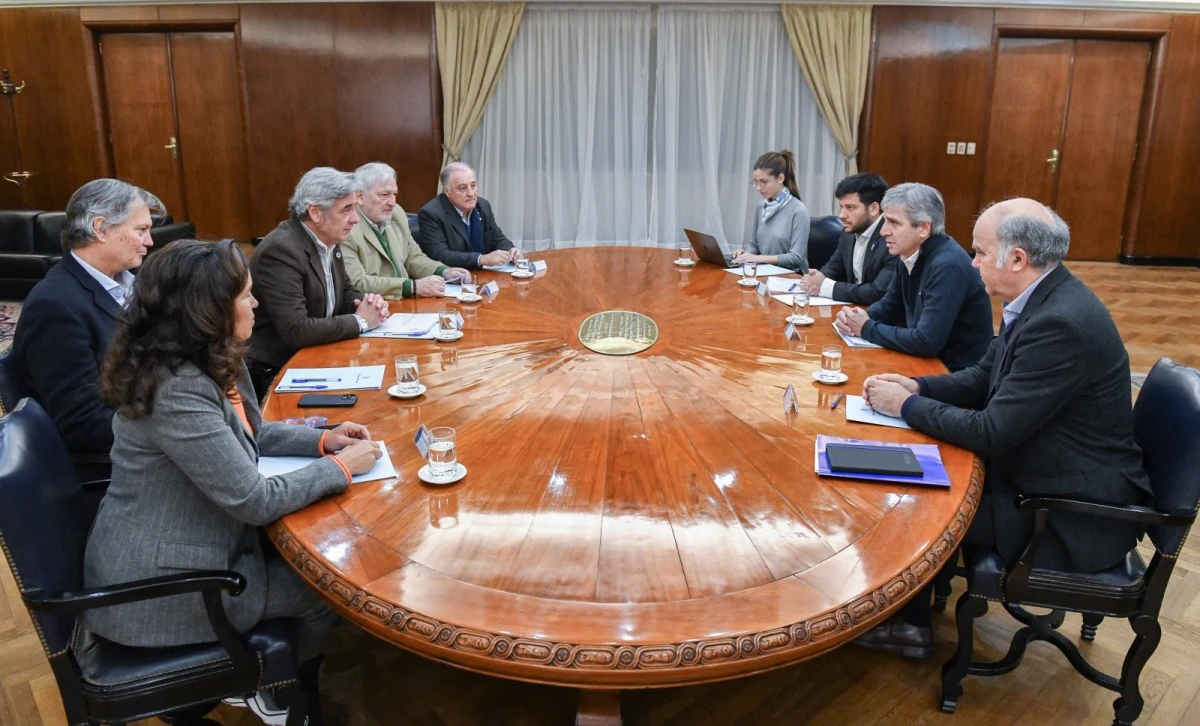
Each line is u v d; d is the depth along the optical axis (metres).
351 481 1.66
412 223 4.24
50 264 6.12
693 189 8.04
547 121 7.82
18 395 2.02
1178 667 2.18
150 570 1.49
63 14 8.02
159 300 1.45
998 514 1.89
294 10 7.64
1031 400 1.77
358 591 1.33
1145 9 7.45
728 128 7.89
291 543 1.47
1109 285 7.19
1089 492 1.82
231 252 1.50
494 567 1.38
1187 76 7.66
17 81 8.27
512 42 7.60
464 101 7.70
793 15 7.45
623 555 1.42
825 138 7.84
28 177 8.53
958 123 7.73
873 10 7.47
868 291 3.13
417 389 2.15
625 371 2.35
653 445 1.85
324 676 2.11
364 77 7.73
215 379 1.50
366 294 2.86
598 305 3.08
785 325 2.82
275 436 1.80
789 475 1.71
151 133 8.34
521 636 1.22
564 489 1.64
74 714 1.48
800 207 4.16
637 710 2.00
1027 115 7.84
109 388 1.45
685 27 7.61
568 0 7.48
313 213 2.65
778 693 2.06
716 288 3.38
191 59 8.09
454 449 1.67
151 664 1.49
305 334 2.57
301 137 7.94
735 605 1.29
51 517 1.48
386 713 1.98
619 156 7.90
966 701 2.04
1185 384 1.79
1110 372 1.78
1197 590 2.55
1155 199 7.97
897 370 2.38
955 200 7.93
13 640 2.29
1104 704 2.03
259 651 1.54
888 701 2.04
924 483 1.67
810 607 1.29
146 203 2.18
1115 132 7.90
